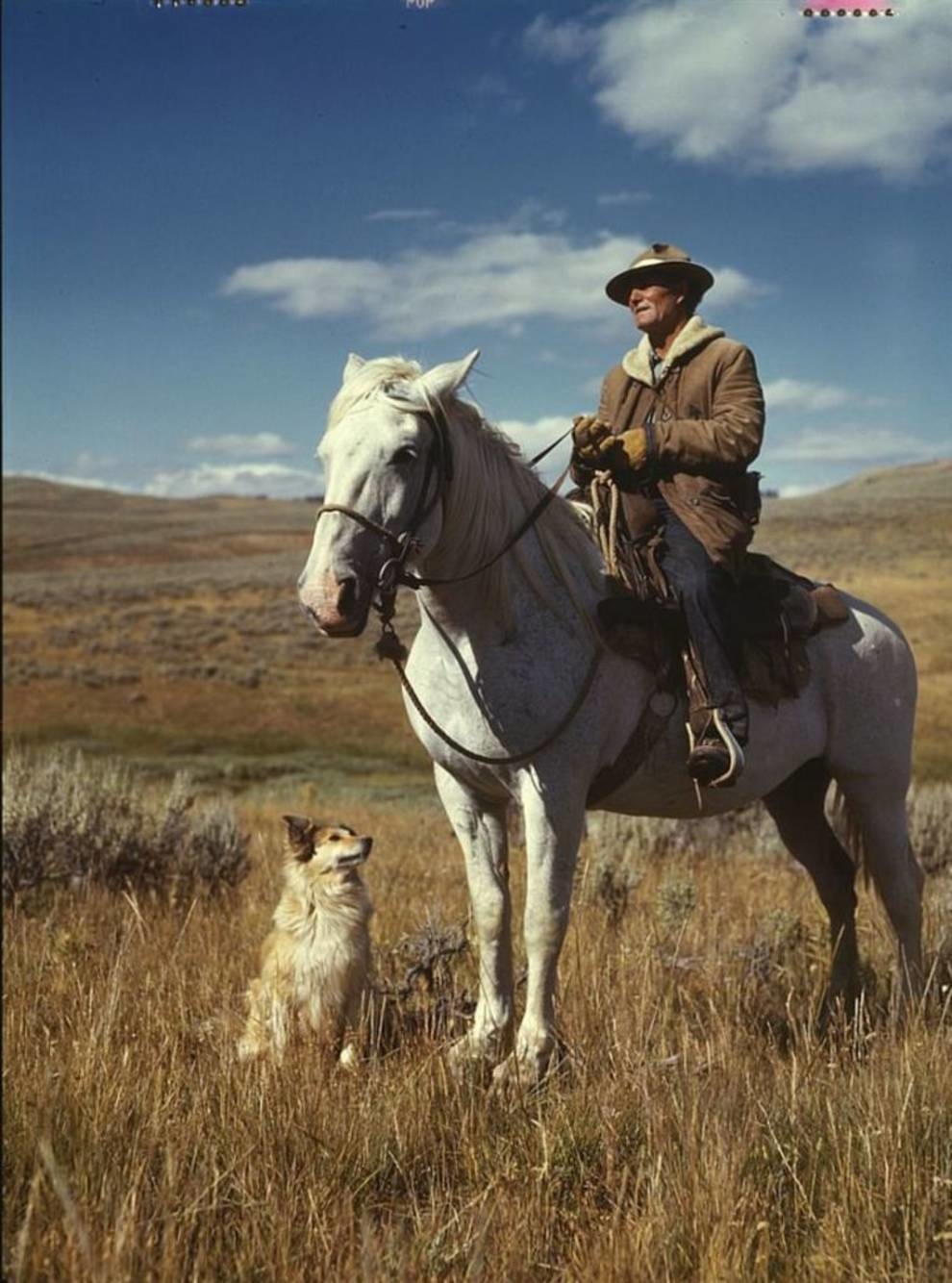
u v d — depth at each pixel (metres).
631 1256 3.43
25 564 144.88
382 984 6.04
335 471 4.48
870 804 6.04
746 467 5.27
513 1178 3.91
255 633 72.50
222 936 7.28
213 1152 3.82
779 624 5.48
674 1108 4.16
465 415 4.95
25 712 49.03
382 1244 3.50
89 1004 5.25
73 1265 3.11
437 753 5.08
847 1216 3.62
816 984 6.32
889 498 85.38
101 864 9.12
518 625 4.89
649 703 5.21
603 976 5.74
